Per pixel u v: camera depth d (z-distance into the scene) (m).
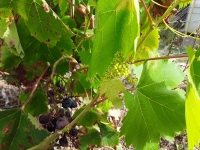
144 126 0.25
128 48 0.18
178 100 0.25
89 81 0.30
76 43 0.31
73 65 0.28
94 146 0.32
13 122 0.25
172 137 0.26
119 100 0.21
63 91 0.32
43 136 0.25
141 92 0.25
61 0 0.30
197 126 0.19
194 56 0.18
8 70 0.27
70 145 0.35
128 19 0.18
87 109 0.24
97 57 0.19
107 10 0.17
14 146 0.25
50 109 0.31
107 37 0.18
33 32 0.24
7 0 0.22
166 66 0.26
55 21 0.23
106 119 0.33
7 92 0.58
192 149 0.20
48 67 0.28
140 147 0.26
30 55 0.28
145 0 0.32
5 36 0.23
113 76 0.20
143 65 0.25
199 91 0.19
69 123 0.26
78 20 0.32
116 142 0.33
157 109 0.25
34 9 0.22
